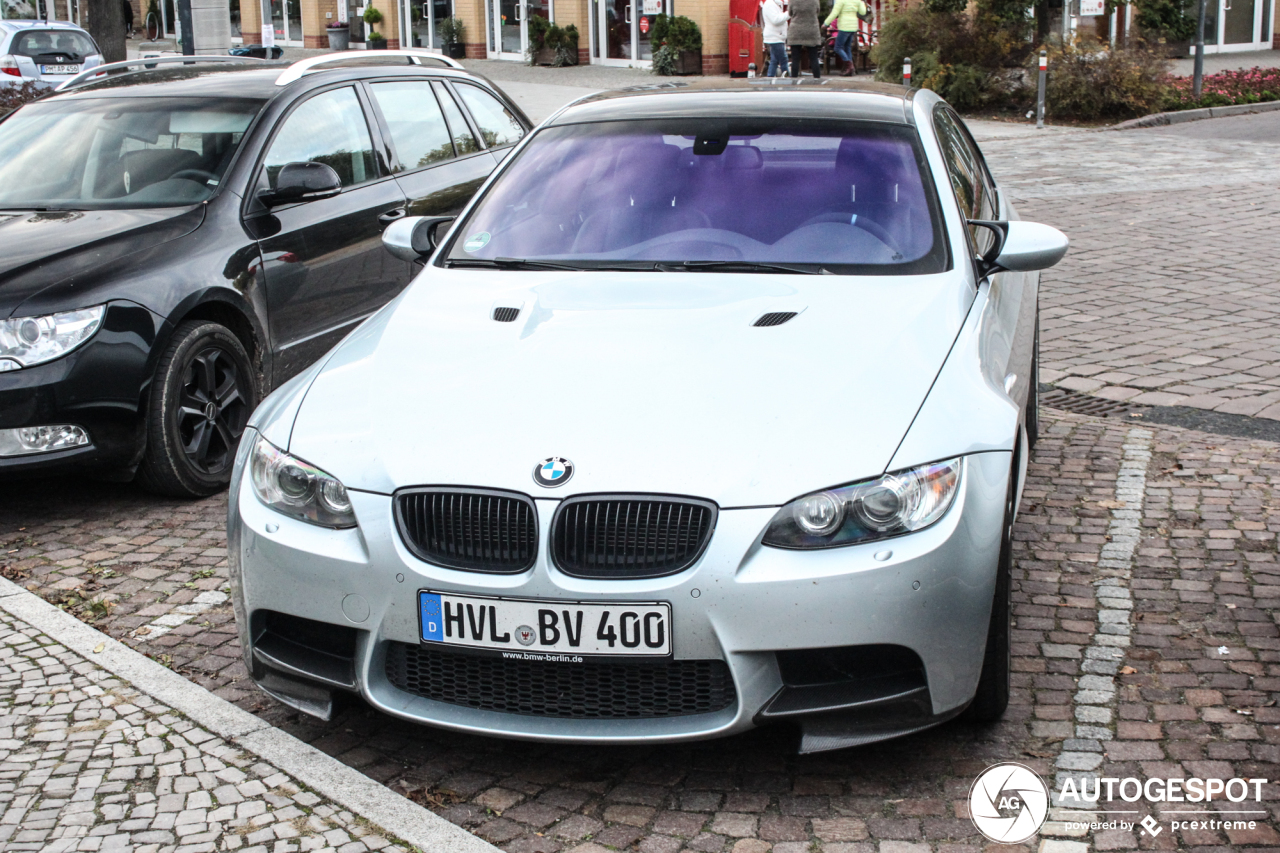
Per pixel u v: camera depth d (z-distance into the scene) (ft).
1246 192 39.40
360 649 9.93
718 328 11.12
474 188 22.47
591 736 9.50
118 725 11.14
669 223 13.29
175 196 18.02
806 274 12.41
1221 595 13.25
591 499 9.36
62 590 14.29
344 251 19.52
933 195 13.17
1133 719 10.84
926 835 9.32
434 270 13.43
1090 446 18.19
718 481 9.33
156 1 144.87
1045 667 11.81
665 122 14.64
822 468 9.42
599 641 9.33
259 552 10.27
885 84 15.76
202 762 10.50
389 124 21.44
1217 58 87.20
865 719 9.58
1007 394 11.04
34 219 17.38
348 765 10.44
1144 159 47.57
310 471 10.14
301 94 19.93
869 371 10.37
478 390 10.44
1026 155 49.83
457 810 9.85
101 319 15.61
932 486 9.52
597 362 10.62
